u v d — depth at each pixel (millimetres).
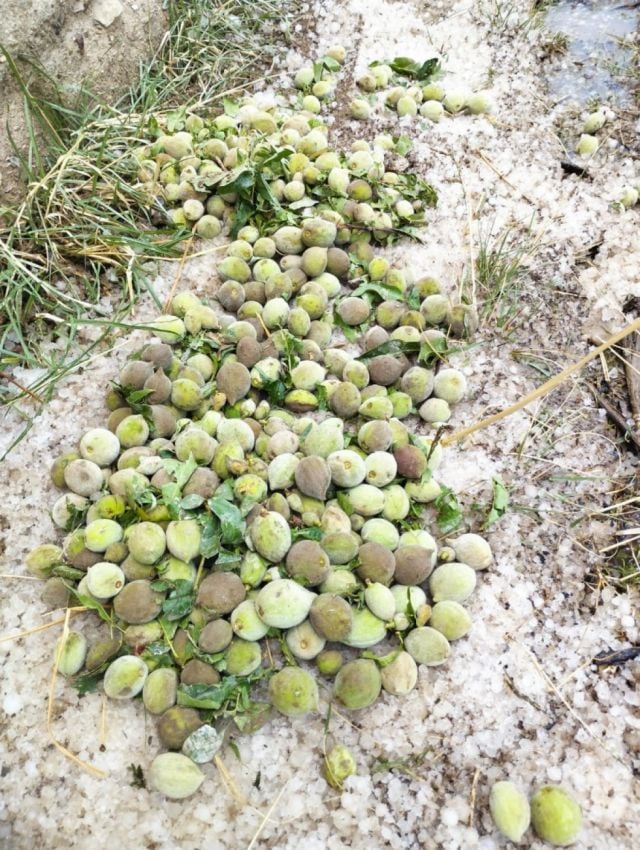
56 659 568
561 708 577
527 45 1080
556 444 718
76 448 686
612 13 1137
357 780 540
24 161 763
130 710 563
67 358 741
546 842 521
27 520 648
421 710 571
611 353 784
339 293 797
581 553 655
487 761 555
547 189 917
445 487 658
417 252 855
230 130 898
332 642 584
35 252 773
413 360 756
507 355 781
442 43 1088
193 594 576
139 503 596
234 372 673
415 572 585
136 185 835
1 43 749
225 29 1058
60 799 534
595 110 1001
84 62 861
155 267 806
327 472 603
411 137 966
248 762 548
